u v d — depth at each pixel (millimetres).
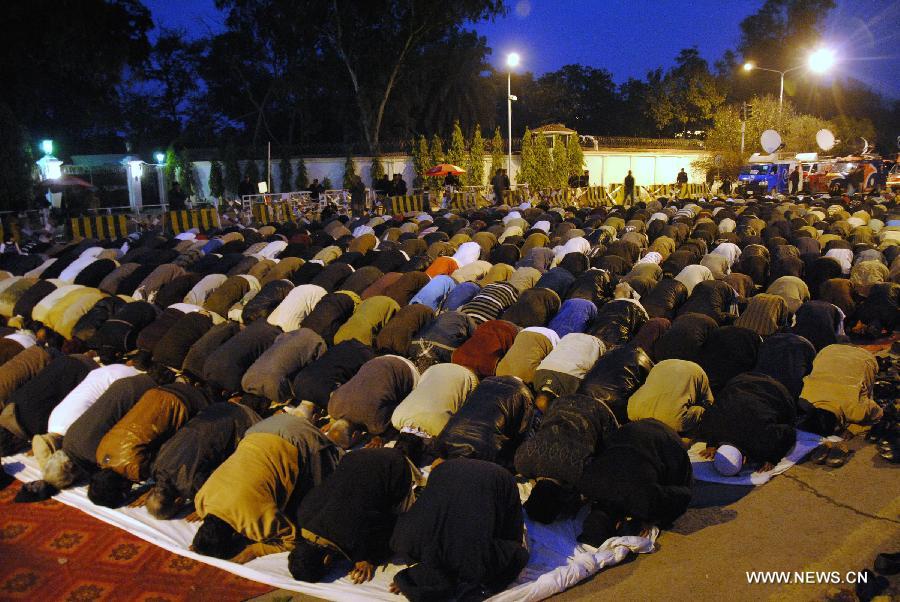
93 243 13875
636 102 53375
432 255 12000
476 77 36531
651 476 4602
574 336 6645
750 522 4941
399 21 32000
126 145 39469
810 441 6000
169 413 5555
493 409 5484
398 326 7520
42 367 6781
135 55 24844
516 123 51344
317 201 23125
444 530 4133
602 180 32469
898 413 6191
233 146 27172
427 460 5906
